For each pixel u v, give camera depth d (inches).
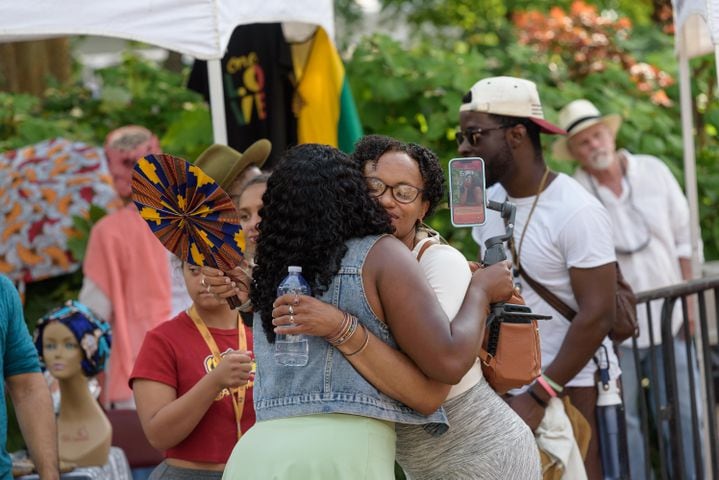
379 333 161.0
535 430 233.1
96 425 263.4
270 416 163.9
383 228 163.8
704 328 291.7
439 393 162.7
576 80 448.5
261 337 168.6
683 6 258.8
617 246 348.2
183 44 252.2
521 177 243.1
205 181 175.8
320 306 157.5
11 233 382.6
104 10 249.0
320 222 161.2
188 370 203.2
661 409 275.7
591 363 245.0
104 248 345.4
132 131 352.2
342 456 158.2
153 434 197.5
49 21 246.8
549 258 239.8
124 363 342.0
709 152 436.5
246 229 221.3
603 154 349.1
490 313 176.7
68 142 405.1
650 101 444.5
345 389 160.2
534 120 241.8
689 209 343.3
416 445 174.2
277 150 345.1
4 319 208.7
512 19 676.7
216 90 257.1
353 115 340.5
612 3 680.4
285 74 344.2
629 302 246.4
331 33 322.0
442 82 393.1
